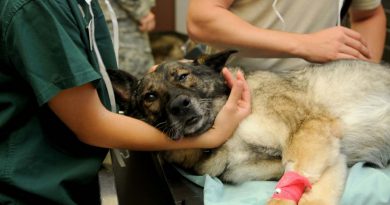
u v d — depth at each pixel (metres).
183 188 1.23
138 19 3.04
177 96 1.32
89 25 1.06
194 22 1.49
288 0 1.57
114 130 1.08
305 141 1.23
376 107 1.44
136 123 1.14
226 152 1.33
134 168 1.39
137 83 1.51
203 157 1.35
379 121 1.42
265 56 1.48
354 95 1.46
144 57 3.15
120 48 2.99
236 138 1.32
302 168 1.18
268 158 1.33
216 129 1.27
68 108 0.99
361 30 1.81
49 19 0.91
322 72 1.52
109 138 1.09
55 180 1.03
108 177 1.19
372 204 1.11
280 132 1.30
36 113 1.04
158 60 3.73
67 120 1.02
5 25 0.92
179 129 1.25
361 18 1.83
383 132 1.41
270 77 1.48
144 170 1.38
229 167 1.34
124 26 3.01
